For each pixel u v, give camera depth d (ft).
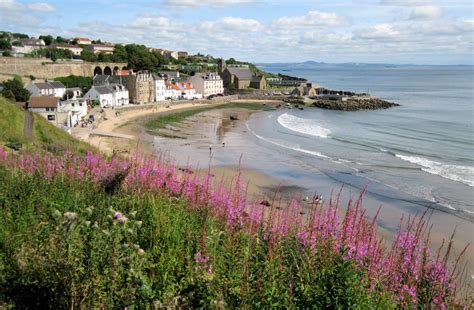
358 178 113.19
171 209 27.09
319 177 113.60
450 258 47.88
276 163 129.80
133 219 23.18
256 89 448.65
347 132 205.36
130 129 194.80
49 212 24.14
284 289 16.74
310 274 17.57
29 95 222.69
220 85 418.51
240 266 18.29
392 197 95.61
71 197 27.40
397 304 17.85
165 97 342.64
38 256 17.21
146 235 22.22
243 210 28.40
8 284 16.38
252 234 21.52
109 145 146.51
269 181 106.83
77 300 15.33
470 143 171.73
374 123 240.53
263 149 154.51
